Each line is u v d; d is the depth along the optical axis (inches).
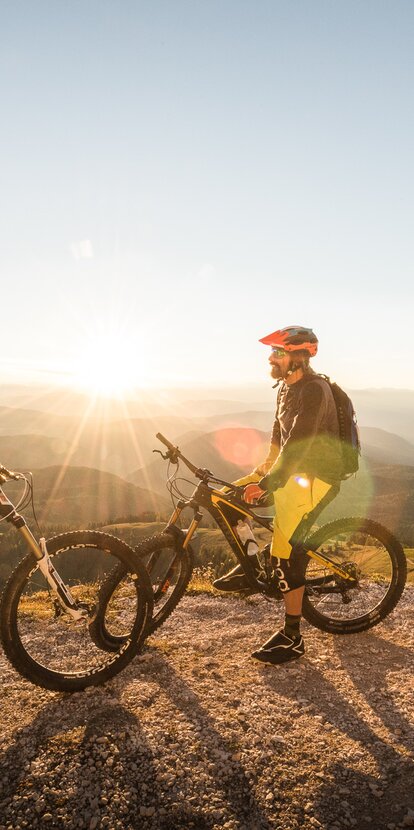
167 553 191.8
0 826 111.8
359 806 120.6
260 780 126.1
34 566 150.9
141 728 140.8
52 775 124.1
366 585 218.7
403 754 136.2
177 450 184.4
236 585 192.9
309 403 165.3
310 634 198.5
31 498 155.0
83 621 159.2
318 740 140.6
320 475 170.9
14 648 147.6
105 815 115.1
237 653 183.9
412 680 170.2
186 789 122.4
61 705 149.6
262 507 178.1
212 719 146.3
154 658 176.4
